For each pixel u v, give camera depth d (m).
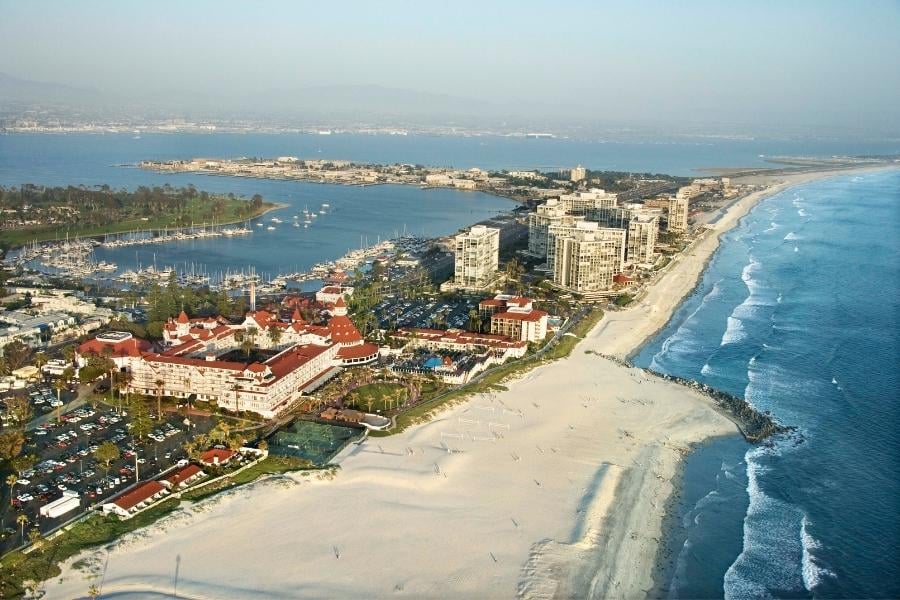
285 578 170.50
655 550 189.88
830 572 181.38
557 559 182.50
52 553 174.62
